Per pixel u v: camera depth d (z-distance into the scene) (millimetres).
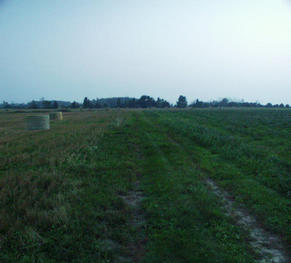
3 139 16156
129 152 11664
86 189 6887
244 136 17281
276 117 36562
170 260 3969
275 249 4355
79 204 5914
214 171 8750
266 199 6316
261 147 12742
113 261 3990
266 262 3979
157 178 7910
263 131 19172
